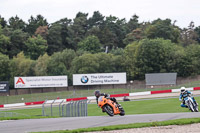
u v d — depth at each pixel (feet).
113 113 143.74
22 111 406.82
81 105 248.93
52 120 139.64
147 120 116.47
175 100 402.31
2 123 134.92
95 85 644.69
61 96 574.97
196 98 399.03
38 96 611.88
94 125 110.32
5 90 605.73
